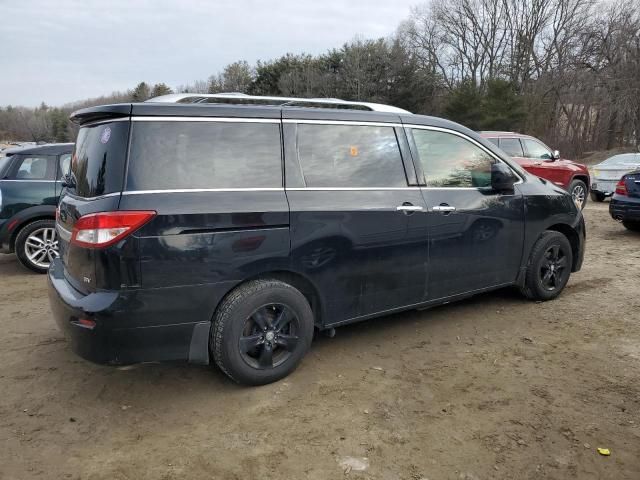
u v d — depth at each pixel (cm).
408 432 299
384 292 393
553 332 443
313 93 4566
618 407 324
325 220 355
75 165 354
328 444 289
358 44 4550
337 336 437
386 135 398
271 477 263
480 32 5141
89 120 349
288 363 356
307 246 349
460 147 444
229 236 321
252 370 340
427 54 5250
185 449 286
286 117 354
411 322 468
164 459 277
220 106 334
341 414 318
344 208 363
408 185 402
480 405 327
